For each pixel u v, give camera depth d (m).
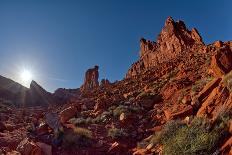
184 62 33.19
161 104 21.69
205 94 17.70
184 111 16.89
